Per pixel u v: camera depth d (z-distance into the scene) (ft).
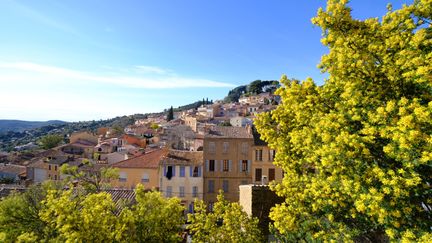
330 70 28.32
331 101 29.55
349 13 27.35
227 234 38.19
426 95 22.63
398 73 24.09
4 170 226.79
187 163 117.29
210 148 118.21
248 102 490.08
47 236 43.01
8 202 50.21
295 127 35.06
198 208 40.11
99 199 34.45
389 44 24.79
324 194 27.20
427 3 23.18
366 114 24.77
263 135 38.32
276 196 51.21
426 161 19.45
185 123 367.45
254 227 39.37
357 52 25.46
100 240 31.55
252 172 116.78
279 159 36.78
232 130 124.88
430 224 21.09
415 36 22.74
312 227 30.66
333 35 27.71
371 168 22.89
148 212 36.42
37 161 221.25
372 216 25.63
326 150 24.44
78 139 312.09
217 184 117.50
